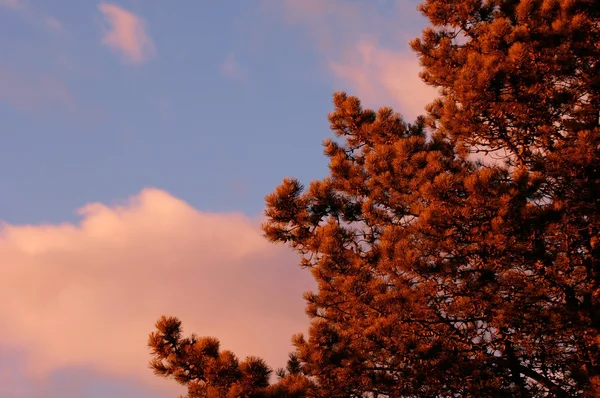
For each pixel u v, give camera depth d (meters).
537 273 13.29
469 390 12.70
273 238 17.03
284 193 16.86
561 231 13.64
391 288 13.71
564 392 12.58
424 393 12.78
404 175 15.71
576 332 12.74
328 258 15.12
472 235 13.34
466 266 13.52
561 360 12.88
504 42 15.49
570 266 13.23
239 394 10.14
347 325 15.33
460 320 13.49
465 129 15.38
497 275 13.11
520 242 12.99
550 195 14.26
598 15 15.77
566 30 14.95
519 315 12.94
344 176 18.08
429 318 13.52
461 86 14.82
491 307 13.15
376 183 17.19
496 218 12.64
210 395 10.14
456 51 18.42
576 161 13.70
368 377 12.95
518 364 13.16
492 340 13.53
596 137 13.60
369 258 15.42
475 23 18.86
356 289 13.82
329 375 13.06
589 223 14.02
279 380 12.28
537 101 14.94
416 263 12.92
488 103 14.88
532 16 15.80
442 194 13.19
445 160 16.17
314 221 17.05
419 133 19.02
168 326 10.55
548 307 12.97
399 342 12.66
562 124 15.25
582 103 15.51
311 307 15.68
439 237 13.44
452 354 12.90
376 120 18.59
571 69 15.16
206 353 10.52
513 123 15.35
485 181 12.69
